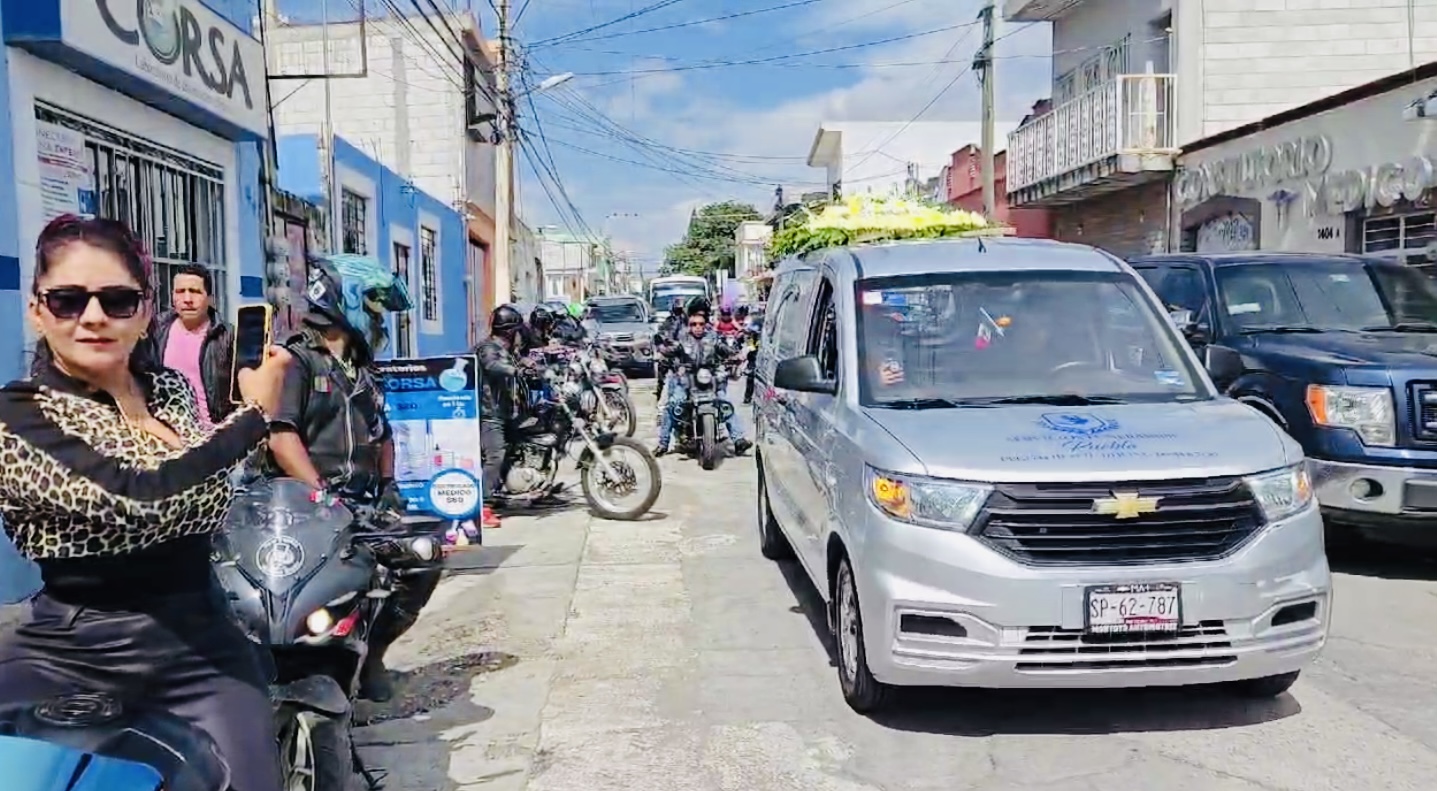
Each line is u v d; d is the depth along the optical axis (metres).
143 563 2.59
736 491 10.91
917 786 4.41
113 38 6.89
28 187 6.46
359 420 5.29
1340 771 4.43
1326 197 13.02
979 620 4.47
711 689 5.51
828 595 5.57
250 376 3.04
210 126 8.88
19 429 2.40
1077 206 21.52
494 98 23.77
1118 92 17.00
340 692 3.54
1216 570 4.50
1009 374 5.63
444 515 7.87
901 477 4.69
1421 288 9.05
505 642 6.30
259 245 10.20
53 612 2.59
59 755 2.21
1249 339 8.25
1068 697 5.27
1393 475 6.99
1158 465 4.57
